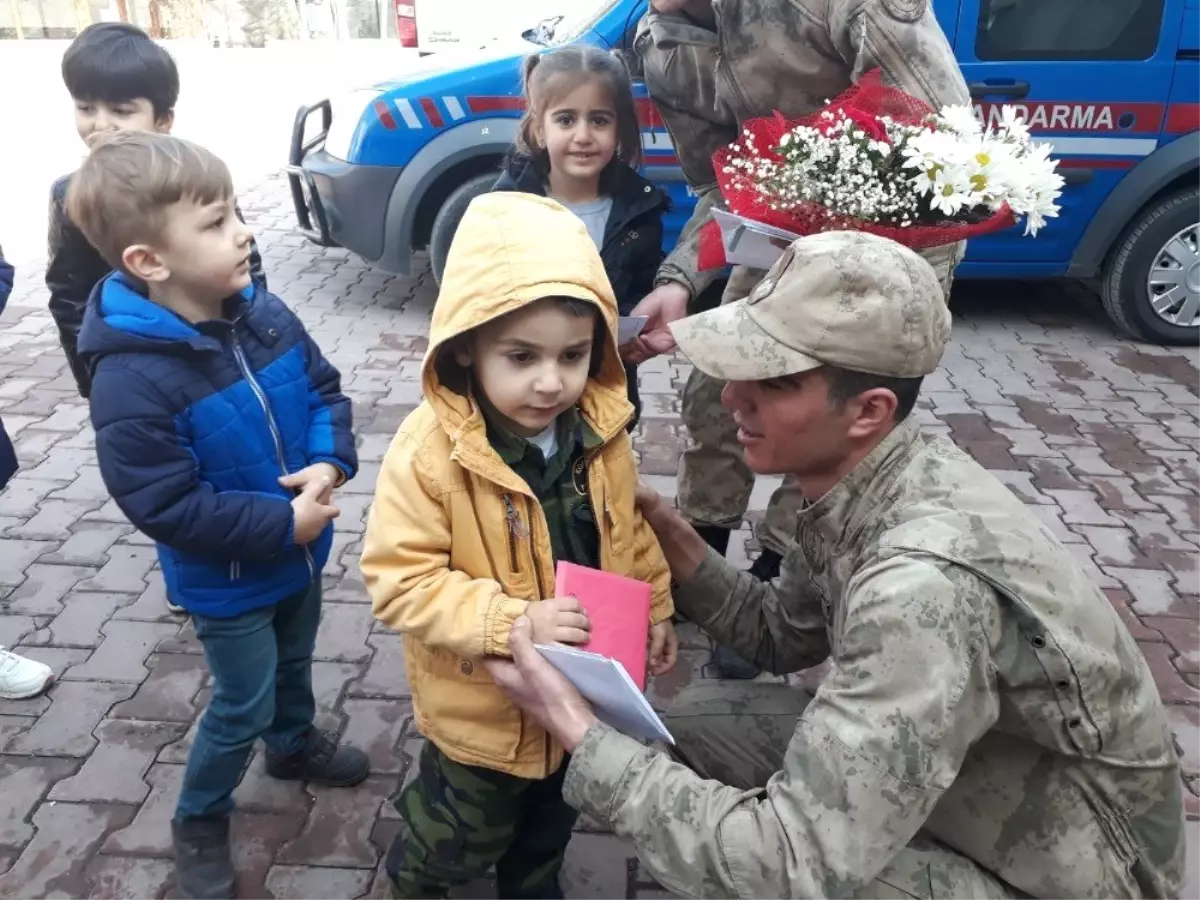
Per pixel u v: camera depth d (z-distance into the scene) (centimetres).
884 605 124
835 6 206
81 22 1939
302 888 210
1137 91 484
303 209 557
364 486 371
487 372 147
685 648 290
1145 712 135
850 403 137
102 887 209
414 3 878
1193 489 388
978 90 480
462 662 159
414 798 174
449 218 512
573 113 246
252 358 184
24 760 241
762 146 211
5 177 829
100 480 371
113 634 287
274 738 225
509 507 154
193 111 1149
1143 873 144
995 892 142
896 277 132
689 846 130
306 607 212
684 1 233
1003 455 413
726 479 281
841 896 123
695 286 260
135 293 172
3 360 474
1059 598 127
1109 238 512
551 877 196
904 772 121
